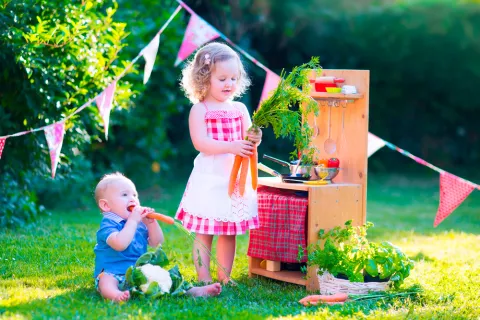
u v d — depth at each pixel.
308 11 11.34
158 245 4.05
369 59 11.71
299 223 4.43
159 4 8.84
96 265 4.05
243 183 4.32
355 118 4.63
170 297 3.88
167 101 9.13
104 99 4.37
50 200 8.35
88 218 7.45
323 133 4.80
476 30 11.30
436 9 11.27
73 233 6.23
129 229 3.96
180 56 4.96
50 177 6.59
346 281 4.10
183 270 4.81
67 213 7.91
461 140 12.50
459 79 11.73
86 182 8.41
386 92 12.12
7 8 5.40
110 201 4.12
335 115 4.74
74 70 5.86
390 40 11.41
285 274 4.60
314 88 4.63
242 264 5.11
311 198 4.35
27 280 4.32
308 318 3.59
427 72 11.71
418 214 8.16
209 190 4.36
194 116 4.44
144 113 9.08
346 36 11.48
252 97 11.48
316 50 11.68
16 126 5.94
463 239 6.38
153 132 9.26
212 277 4.62
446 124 12.41
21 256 5.05
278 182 4.57
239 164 4.32
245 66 6.36
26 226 6.48
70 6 5.67
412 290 4.16
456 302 4.02
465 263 5.20
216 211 4.34
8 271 4.56
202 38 4.94
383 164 12.38
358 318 3.61
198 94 4.51
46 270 4.62
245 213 4.41
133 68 6.35
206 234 4.47
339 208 4.48
